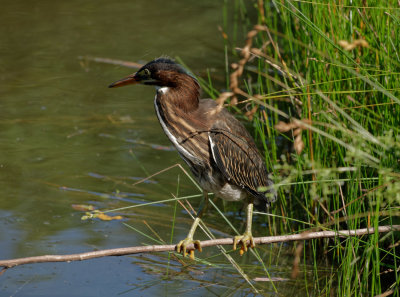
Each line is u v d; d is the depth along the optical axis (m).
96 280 10.03
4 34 21.77
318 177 9.16
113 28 22.58
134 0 26.16
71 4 25.41
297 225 11.36
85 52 20.34
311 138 9.90
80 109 16.69
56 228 11.46
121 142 15.03
